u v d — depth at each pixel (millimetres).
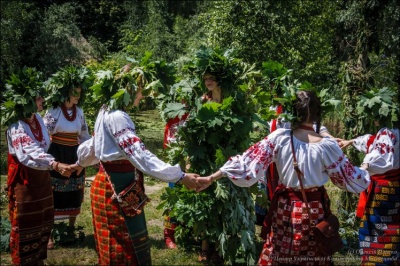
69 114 5551
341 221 6137
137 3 31469
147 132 15156
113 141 3830
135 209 3820
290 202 3521
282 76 5211
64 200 5531
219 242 4699
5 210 6750
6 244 5254
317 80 15883
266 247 3664
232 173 3666
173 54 22219
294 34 14055
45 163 4242
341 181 3557
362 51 6465
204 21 14688
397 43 12227
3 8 18500
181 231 5117
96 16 32031
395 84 12195
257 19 13453
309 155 3484
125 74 3947
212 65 4605
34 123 4504
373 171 4340
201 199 4566
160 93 4293
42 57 20938
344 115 6191
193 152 4605
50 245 5281
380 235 4461
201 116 4512
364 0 6539
